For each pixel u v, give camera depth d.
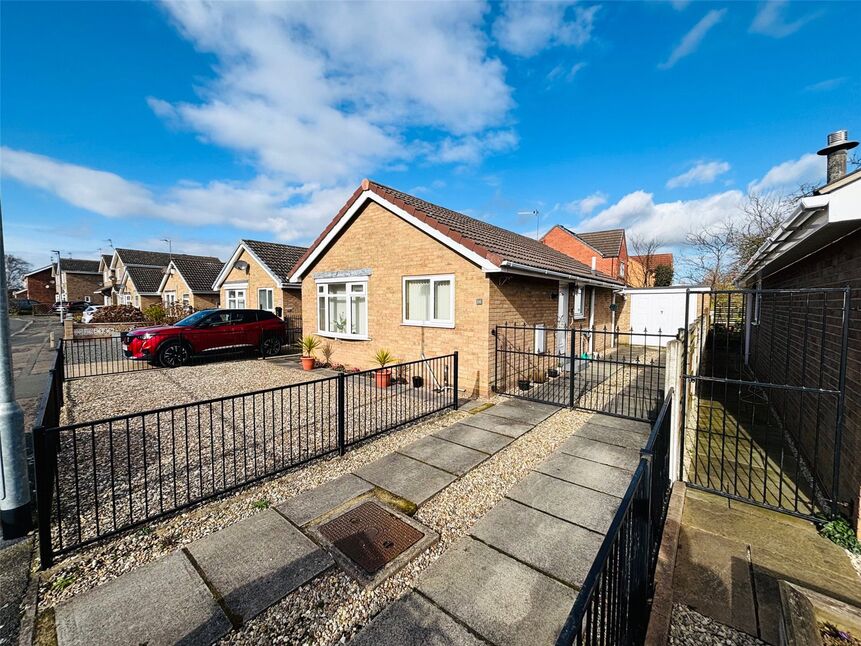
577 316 12.15
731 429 6.23
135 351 11.18
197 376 9.98
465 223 10.43
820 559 3.05
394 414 6.61
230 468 4.64
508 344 8.41
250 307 18.36
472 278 7.84
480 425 6.08
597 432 5.76
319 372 10.52
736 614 2.53
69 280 46.38
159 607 2.56
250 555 3.06
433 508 3.74
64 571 2.89
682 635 2.38
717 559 3.06
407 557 3.00
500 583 2.77
